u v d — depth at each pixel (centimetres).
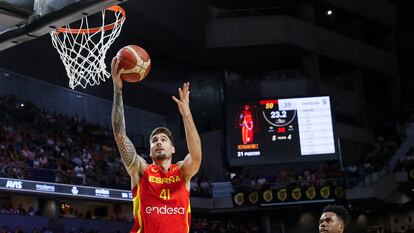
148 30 2648
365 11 3300
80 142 2403
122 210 2428
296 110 2712
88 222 2095
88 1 736
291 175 2706
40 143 2181
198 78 3098
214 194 2706
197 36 2788
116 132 452
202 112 3047
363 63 3234
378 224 2984
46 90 2509
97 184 2153
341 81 3319
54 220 1973
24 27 789
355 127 3036
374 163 2855
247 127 2695
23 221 1866
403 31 3622
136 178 449
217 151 2869
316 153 2684
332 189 2581
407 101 3538
